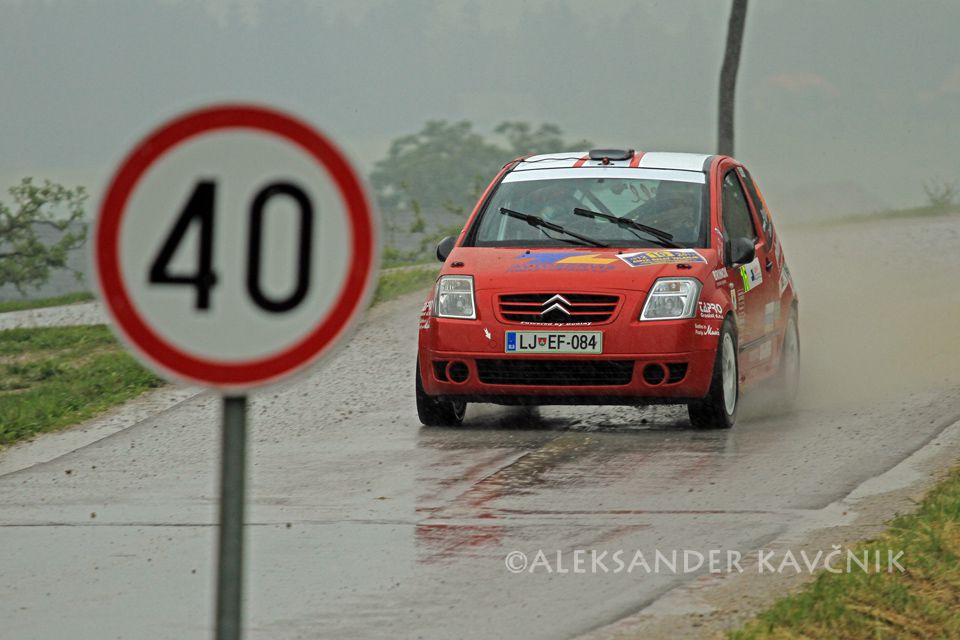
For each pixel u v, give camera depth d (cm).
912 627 2272
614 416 4275
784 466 3466
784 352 4666
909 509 2977
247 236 1398
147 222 1391
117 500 3350
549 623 2312
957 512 2841
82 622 2388
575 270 4003
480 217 4341
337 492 3316
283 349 1405
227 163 1395
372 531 2938
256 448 3925
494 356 3953
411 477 3456
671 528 2900
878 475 3322
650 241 4162
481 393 3994
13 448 4153
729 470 3444
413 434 4056
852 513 2978
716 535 2836
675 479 3359
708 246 4153
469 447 3825
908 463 3434
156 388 5081
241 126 1394
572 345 3912
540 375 3947
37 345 6600
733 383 4075
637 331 3884
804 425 4041
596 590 2491
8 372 5734
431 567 2661
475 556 2728
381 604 2441
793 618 2236
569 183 4378
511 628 2294
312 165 1399
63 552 2855
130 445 4088
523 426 4144
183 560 2778
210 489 3456
